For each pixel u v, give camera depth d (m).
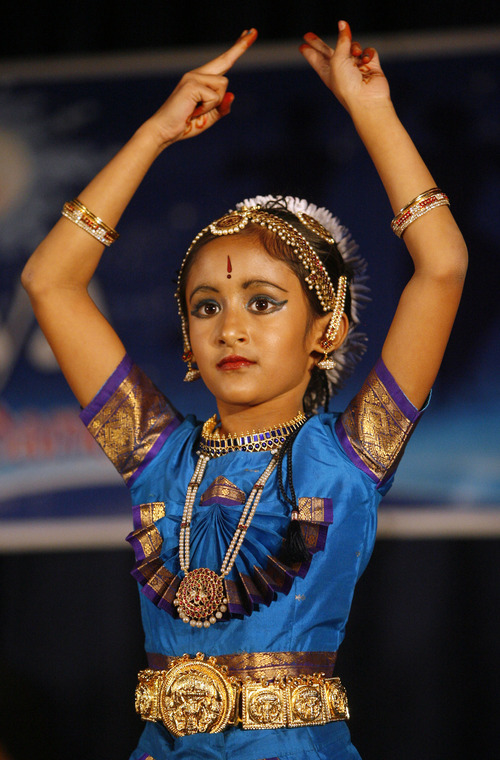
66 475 12.66
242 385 5.87
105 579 13.11
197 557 5.69
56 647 13.04
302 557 5.50
